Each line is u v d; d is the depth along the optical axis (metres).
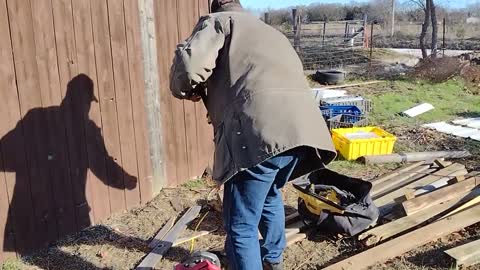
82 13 3.54
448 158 5.58
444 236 3.50
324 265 3.27
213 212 4.04
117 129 3.90
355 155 5.55
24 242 3.31
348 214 3.49
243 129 2.43
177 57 2.49
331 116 6.77
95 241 3.55
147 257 3.30
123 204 4.04
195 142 4.81
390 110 8.21
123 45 3.88
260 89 2.46
